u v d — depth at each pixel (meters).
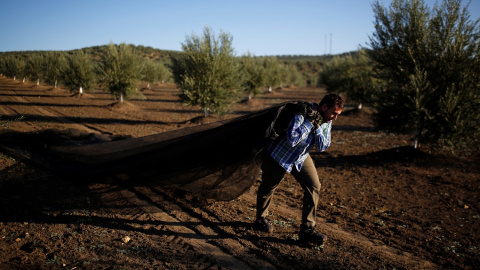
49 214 4.16
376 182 7.22
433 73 8.62
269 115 3.78
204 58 15.09
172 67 17.78
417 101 8.34
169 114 18.62
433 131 8.77
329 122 3.59
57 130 7.34
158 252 3.40
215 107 15.30
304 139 3.50
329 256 3.56
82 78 27.75
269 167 3.79
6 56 44.62
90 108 19.69
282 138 3.64
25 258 3.08
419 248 4.00
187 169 4.41
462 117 8.20
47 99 24.05
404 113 8.96
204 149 4.30
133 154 4.80
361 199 5.98
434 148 8.99
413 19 8.92
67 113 16.78
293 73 54.53
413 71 8.97
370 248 3.89
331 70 23.83
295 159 3.60
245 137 4.00
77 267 3.00
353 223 4.74
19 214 4.08
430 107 8.67
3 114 14.69
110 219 4.16
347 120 18.89
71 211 4.29
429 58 8.66
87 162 5.16
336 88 21.97
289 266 3.26
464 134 8.30
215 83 15.19
